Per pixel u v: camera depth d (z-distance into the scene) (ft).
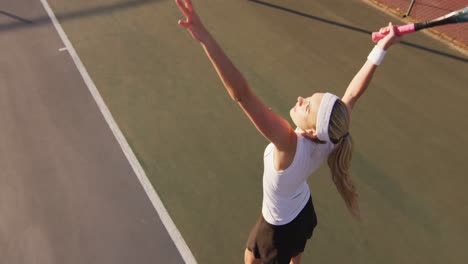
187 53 21.25
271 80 20.02
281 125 5.59
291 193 7.04
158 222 13.47
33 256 12.34
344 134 5.85
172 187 14.62
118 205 13.92
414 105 19.26
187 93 18.75
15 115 16.97
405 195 14.93
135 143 16.17
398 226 13.85
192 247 12.82
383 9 26.55
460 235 13.70
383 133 17.56
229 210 13.98
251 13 24.97
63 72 19.39
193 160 15.67
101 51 20.89
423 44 23.49
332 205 14.34
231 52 21.67
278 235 8.05
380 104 19.11
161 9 24.44
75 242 12.77
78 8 23.93
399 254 13.00
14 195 13.99
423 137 17.56
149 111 17.63
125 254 12.55
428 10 25.30
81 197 14.10
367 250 13.03
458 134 17.88
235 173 15.30
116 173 14.98
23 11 23.26
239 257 12.60
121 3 24.62
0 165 14.97
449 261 12.91
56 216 13.46
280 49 22.24
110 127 16.78
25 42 21.08
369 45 23.29
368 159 16.26
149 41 21.88
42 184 14.42
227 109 18.06
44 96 17.99
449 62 22.41
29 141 15.93
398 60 22.15
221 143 16.47
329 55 22.18
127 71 19.75
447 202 14.80
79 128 16.62
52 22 22.67
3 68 19.29
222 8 25.16
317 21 24.81
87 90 18.48
